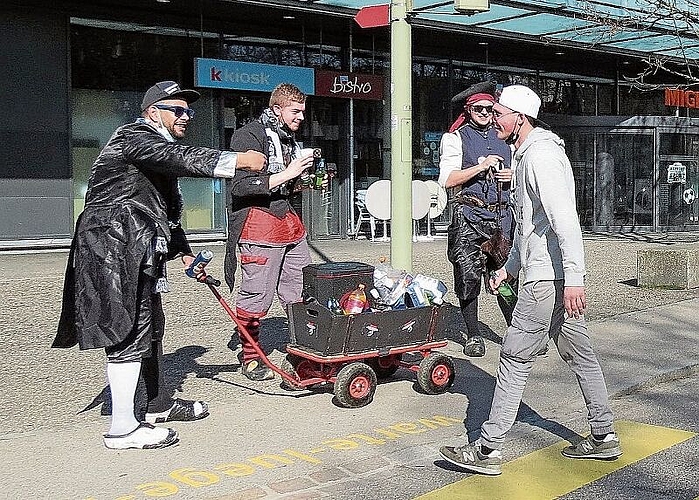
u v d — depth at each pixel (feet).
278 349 27.09
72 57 47.98
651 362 25.40
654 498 15.48
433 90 62.18
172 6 48.47
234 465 16.92
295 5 47.01
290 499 15.30
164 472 16.49
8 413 20.57
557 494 15.65
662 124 70.38
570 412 20.62
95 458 17.25
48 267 40.60
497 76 65.31
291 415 20.21
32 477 16.20
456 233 25.49
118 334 16.66
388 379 23.36
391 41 26.53
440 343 21.84
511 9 49.26
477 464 16.26
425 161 62.13
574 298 15.35
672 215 71.67
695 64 58.70
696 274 40.14
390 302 21.24
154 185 17.31
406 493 15.66
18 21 46.11
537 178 15.66
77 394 22.29
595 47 60.34
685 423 20.18
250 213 22.43
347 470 16.78
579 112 70.85
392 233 26.81
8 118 46.11
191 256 19.70
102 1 47.65
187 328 30.48
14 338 28.32
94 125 49.16
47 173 47.39
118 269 16.66
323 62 57.31
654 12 49.14
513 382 16.19
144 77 50.47
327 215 58.54
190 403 19.85
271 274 22.61
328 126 58.08
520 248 16.44
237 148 21.79
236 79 52.03
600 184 70.79
